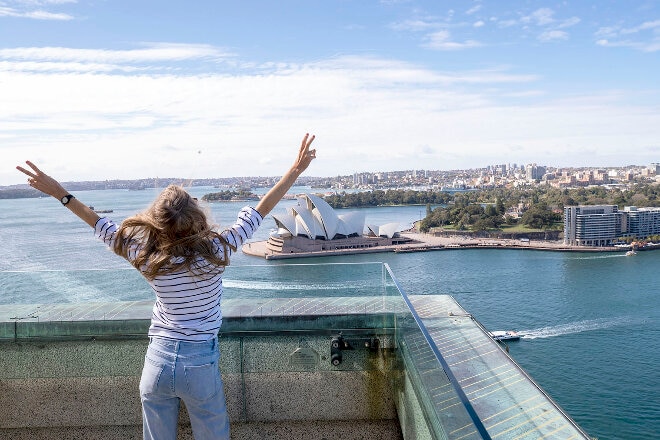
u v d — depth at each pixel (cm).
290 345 223
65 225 9725
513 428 167
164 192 153
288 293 225
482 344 210
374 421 224
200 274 148
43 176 165
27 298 226
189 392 154
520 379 185
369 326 223
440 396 146
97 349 221
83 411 224
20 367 223
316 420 226
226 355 224
